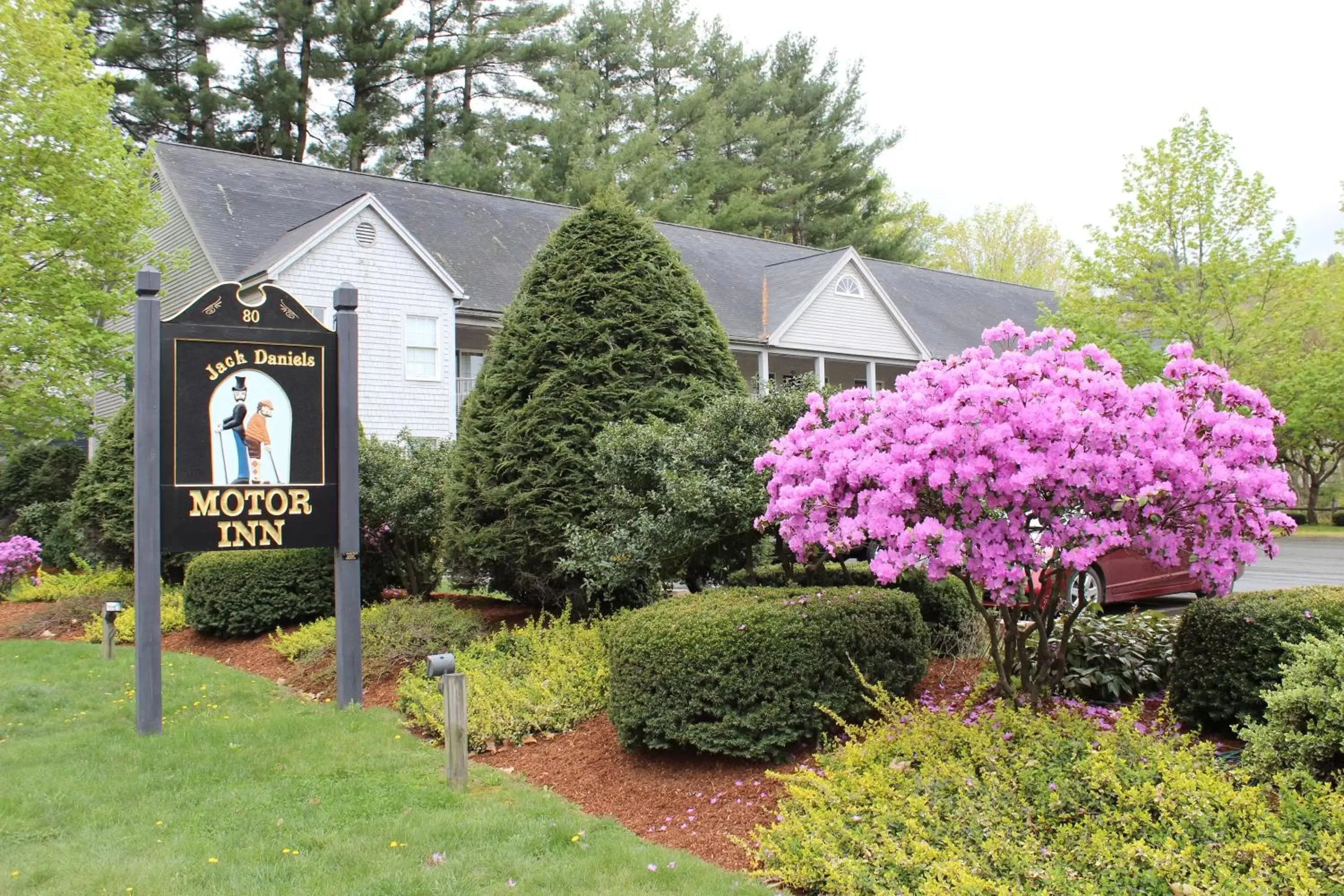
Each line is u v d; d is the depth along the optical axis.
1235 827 3.90
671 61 35.97
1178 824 3.91
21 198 15.98
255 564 10.88
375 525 11.15
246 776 5.97
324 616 10.98
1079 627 6.61
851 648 5.94
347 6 30.14
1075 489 4.88
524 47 33.00
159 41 28.88
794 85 38.00
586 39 34.31
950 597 7.65
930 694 6.52
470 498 9.43
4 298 15.62
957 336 28.84
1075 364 5.25
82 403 17.22
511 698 7.05
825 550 7.30
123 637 11.55
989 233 54.00
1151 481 4.75
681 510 7.20
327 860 4.62
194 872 4.48
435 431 19.39
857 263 25.42
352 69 31.14
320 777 5.93
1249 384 23.30
